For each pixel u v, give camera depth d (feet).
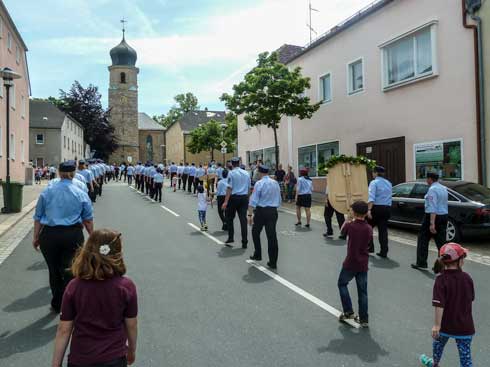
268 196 26.96
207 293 21.35
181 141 246.68
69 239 18.20
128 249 31.94
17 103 102.47
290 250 31.76
